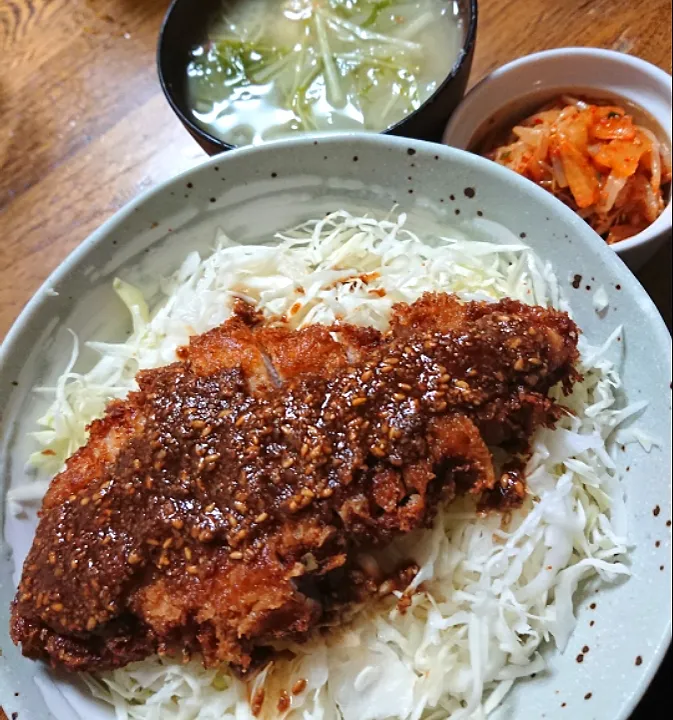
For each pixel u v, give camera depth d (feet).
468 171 0.80
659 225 0.87
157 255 0.89
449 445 0.66
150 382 0.75
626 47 1.05
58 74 1.16
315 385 0.69
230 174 0.85
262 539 0.65
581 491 0.74
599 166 0.95
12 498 0.80
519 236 0.81
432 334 0.70
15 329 0.82
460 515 0.72
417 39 1.03
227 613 0.64
